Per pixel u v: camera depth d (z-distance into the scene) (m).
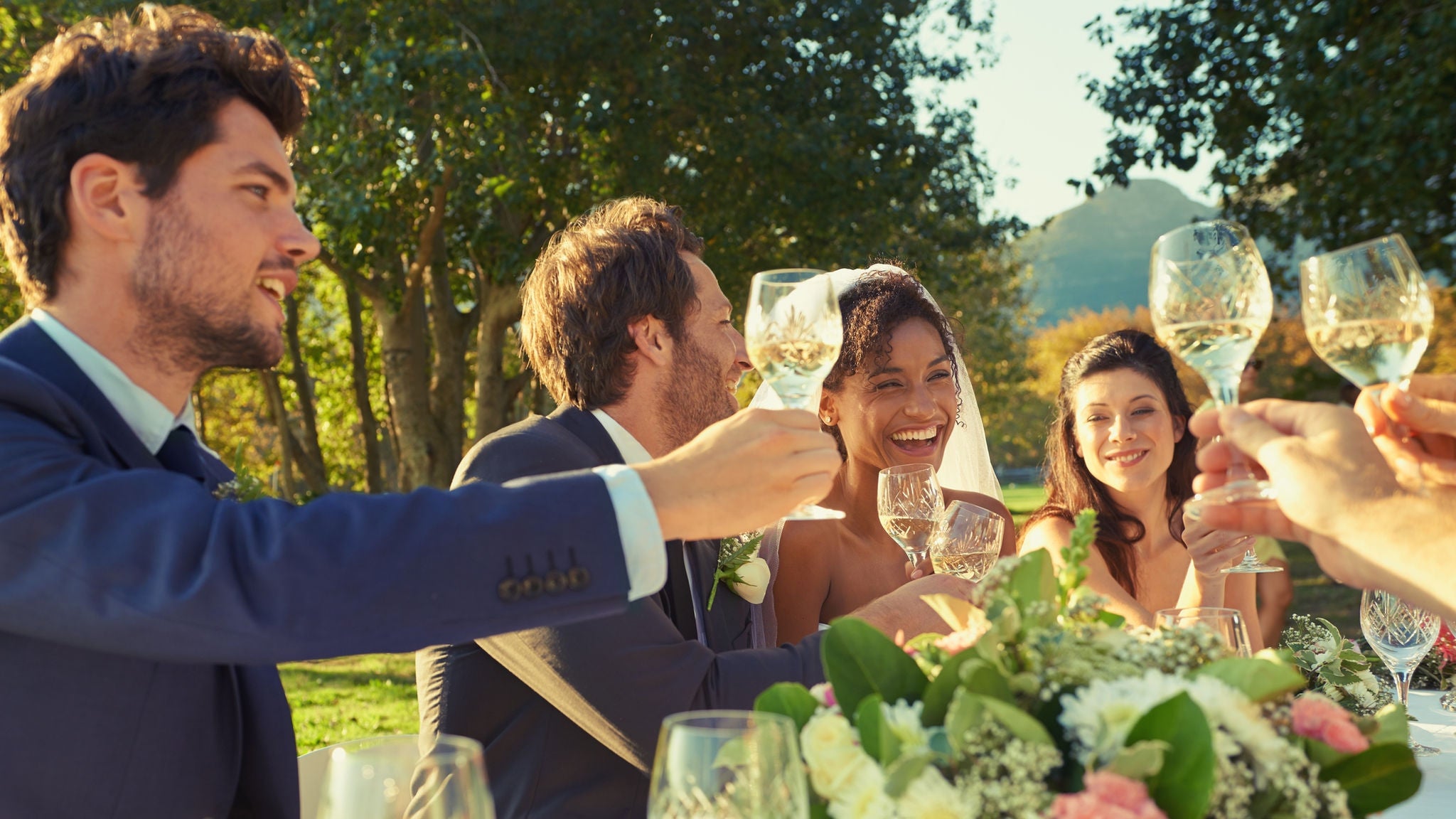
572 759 1.82
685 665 1.68
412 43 10.60
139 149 1.35
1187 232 1.49
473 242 12.16
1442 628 2.75
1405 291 1.44
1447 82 8.59
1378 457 1.14
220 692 1.45
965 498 3.04
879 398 2.71
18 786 1.26
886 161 13.20
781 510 1.23
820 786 1.03
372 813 0.88
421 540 1.14
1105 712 1.00
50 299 1.41
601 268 2.02
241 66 1.42
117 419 1.38
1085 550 1.16
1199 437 1.26
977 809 0.95
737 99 12.82
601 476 1.22
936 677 1.13
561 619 1.17
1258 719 1.03
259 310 1.44
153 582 1.11
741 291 13.05
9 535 1.12
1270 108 9.79
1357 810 1.08
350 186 10.22
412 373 13.77
